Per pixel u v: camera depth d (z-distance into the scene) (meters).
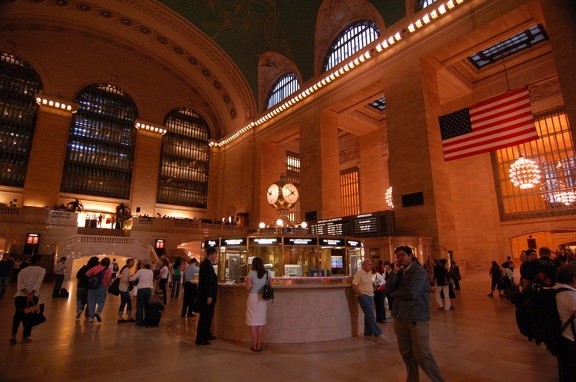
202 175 32.34
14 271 14.35
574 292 2.86
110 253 18.92
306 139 22.61
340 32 21.77
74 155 25.95
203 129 33.34
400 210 15.86
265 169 27.33
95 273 6.88
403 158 16.14
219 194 32.09
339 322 5.62
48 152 24.52
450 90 20.48
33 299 5.27
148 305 6.51
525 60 18.59
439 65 17.12
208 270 5.34
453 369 3.87
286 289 5.34
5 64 24.19
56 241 19.86
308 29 22.31
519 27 13.98
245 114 29.73
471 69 19.69
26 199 23.16
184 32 26.70
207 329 5.20
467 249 19.70
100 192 26.64
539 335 3.04
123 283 7.05
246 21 24.27
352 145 28.03
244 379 3.62
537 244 20.03
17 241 18.84
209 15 24.94
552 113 18.02
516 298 4.03
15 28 24.25
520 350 4.62
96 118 27.48
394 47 17.50
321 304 5.54
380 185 24.64
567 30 11.59
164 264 9.99
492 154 19.83
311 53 22.77
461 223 20.14
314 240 6.44
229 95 30.91
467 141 12.73
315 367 4.04
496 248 18.70
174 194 30.34
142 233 23.33
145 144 29.19
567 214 16.97
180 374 3.77
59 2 24.16
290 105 24.50
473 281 14.50
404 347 3.25
